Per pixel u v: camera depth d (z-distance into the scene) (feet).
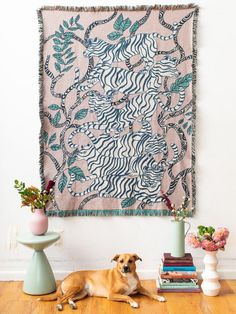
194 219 12.54
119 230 12.54
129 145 12.39
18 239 11.32
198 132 12.44
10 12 12.32
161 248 12.53
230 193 12.51
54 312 10.30
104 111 12.37
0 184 12.51
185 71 12.34
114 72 12.34
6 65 12.37
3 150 12.47
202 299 11.07
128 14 12.30
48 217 12.51
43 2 12.35
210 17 12.32
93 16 12.33
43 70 12.37
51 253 12.58
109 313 10.24
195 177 12.49
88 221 12.55
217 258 12.54
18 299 11.09
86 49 12.35
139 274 12.53
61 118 12.40
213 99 12.40
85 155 12.42
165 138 12.38
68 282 11.12
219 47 12.34
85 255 12.57
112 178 12.43
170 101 12.35
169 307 10.57
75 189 12.46
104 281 11.25
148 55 12.32
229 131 12.44
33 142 12.48
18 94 12.41
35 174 12.51
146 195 12.44
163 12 12.30
